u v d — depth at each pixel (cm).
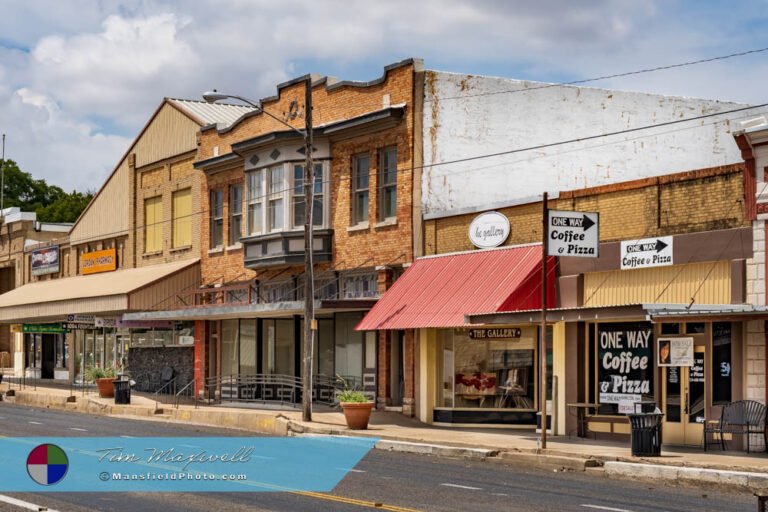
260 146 3625
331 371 3478
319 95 3525
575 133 3275
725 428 2161
